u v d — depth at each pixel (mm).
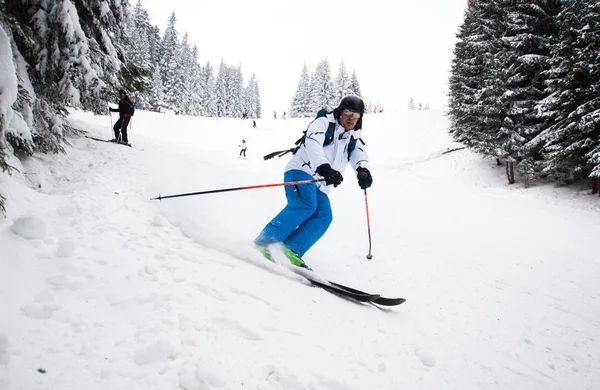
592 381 1912
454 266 3928
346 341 1838
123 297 1824
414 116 26547
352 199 7879
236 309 1895
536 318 2746
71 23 3848
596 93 9250
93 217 2844
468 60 16328
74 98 4074
